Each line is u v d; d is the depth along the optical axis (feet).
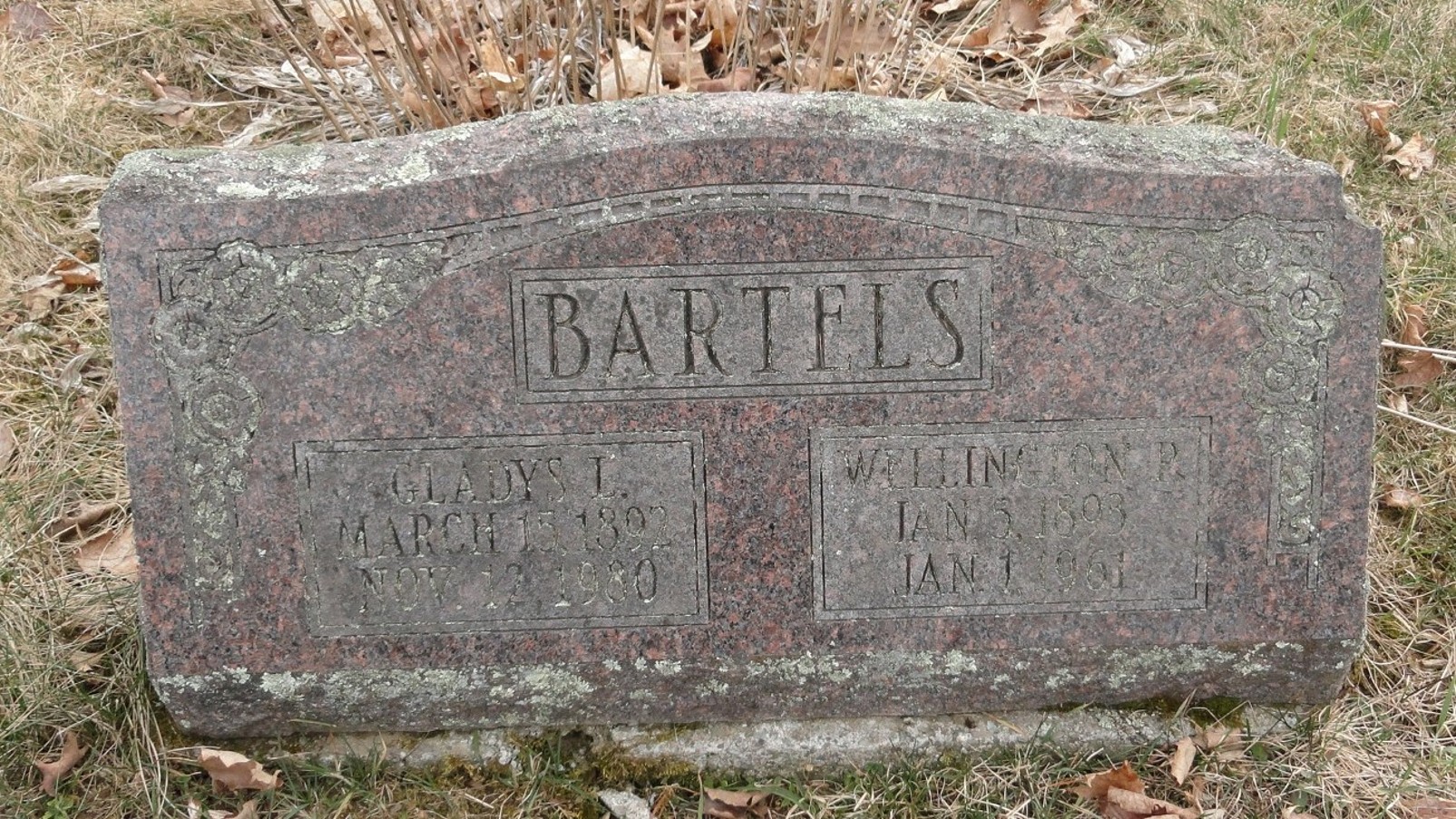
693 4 7.76
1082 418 5.66
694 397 5.63
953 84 7.79
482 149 5.55
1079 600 5.77
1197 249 5.56
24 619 6.11
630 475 5.68
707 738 5.83
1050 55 8.04
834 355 5.61
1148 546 5.74
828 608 5.77
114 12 8.03
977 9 8.13
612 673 5.79
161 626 5.69
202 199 5.49
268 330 5.55
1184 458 5.69
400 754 5.80
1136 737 5.82
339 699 5.77
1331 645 5.79
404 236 5.51
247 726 5.79
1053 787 5.74
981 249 5.55
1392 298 7.06
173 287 5.50
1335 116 7.70
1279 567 5.74
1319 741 5.83
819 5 7.50
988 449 5.68
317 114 7.66
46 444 6.75
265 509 5.64
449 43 7.16
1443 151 7.62
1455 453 6.68
